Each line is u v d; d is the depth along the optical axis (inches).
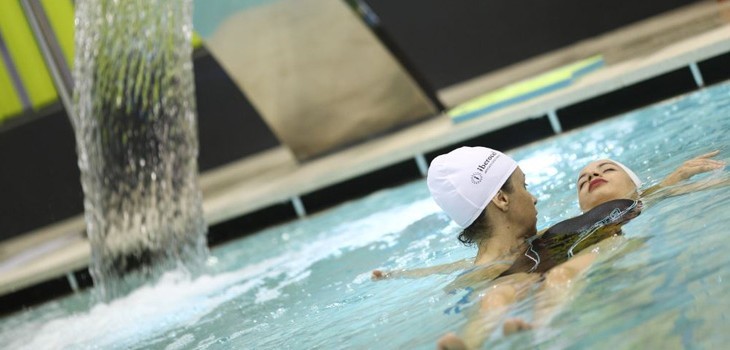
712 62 346.9
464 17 553.3
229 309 249.8
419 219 287.4
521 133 378.9
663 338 123.1
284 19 425.1
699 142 243.8
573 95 367.2
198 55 574.2
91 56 366.9
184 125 365.4
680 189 196.4
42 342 284.8
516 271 178.5
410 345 156.0
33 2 485.4
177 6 369.4
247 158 588.4
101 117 368.5
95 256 366.0
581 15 542.6
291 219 413.7
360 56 438.9
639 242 169.9
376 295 205.0
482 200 194.9
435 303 178.9
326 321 197.2
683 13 511.5
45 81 562.9
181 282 319.6
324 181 407.2
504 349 138.2
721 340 115.4
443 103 476.7
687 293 136.0
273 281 272.8
